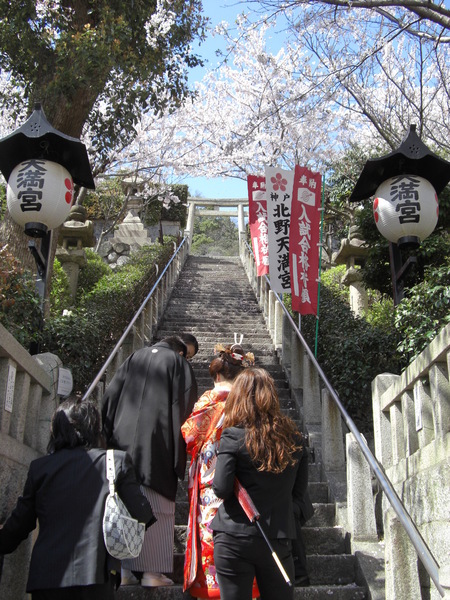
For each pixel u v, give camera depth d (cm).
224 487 284
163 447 374
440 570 254
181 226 2177
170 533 371
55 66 823
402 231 544
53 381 408
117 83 871
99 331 662
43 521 265
